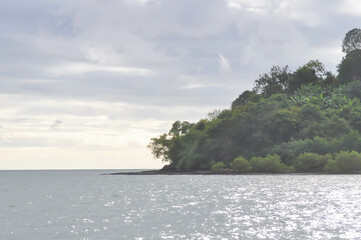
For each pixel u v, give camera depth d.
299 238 31.17
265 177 116.38
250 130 144.62
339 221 38.75
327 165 121.56
